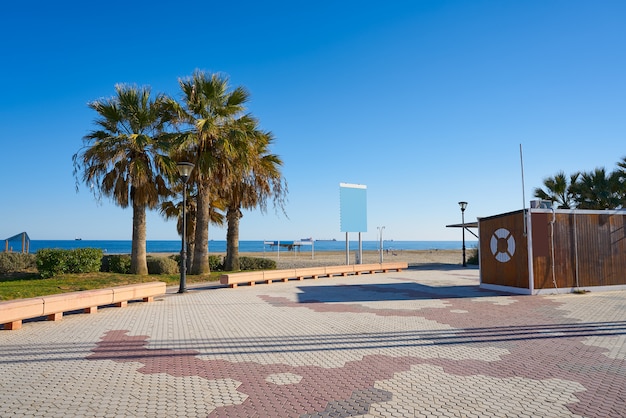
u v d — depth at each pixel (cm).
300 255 5347
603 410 446
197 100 1952
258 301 1288
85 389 514
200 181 1961
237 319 984
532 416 435
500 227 1552
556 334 812
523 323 923
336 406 462
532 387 519
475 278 2075
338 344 743
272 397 489
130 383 537
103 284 1591
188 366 612
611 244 1534
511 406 460
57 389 514
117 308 1149
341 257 4728
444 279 2030
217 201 2300
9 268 1973
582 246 1495
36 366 609
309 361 638
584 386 520
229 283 1641
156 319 984
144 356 664
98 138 1852
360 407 459
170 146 1859
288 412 446
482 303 1227
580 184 2594
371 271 2414
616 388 511
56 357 657
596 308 1122
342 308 1143
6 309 826
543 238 1445
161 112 1961
